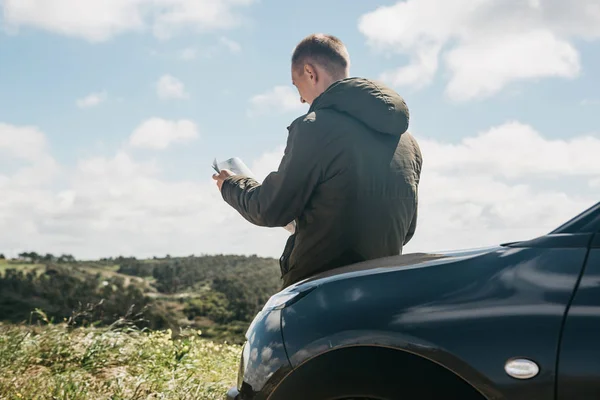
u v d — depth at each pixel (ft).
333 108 9.95
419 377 6.03
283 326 6.90
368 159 9.75
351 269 7.35
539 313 5.74
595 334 5.48
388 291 6.50
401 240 10.32
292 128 10.02
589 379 5.41
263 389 6.87
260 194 9.96
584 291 5.68
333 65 10.82
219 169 11.09
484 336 5.82
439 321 6.04
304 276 9.98
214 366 17.88
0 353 15.64
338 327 6.45
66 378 14.12
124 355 17.47
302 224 10.00
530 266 6.06
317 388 6.46
